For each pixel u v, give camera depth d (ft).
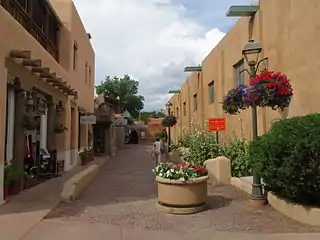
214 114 59.00
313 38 28.07
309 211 21.86
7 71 28.68
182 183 25.12
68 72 55.42
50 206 26.78
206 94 65.46
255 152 26.40
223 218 23.71
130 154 101.76
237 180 36.09
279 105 27.09
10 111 32.55
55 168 45.50
